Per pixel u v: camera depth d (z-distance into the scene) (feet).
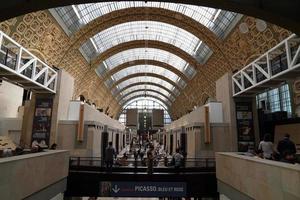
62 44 80.69
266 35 60.75
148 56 148.66
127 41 118.73
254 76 49.83
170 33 112.68
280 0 28.27
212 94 114.32
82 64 104.22
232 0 28.19
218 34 85.46
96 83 136.15
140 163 57.82
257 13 29.09
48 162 34.40
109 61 136.87
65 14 73.51
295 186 20.13
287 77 41.88
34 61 49.65
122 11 87.61
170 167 48.39
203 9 81.46
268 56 44.19
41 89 55.98
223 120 65.51
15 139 67.26
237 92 59.67
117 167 47.75
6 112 76.48
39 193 31.91
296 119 53.67
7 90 76.95
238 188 33.12
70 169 47.70
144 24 108.68
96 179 43.91
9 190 23.79
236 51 79.36
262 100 77.41
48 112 59.21
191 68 132.36
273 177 23.89
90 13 82.74
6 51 40.45
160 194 43.42
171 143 120.98
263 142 32.07
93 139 61.77
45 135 57.88
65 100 64.85
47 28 68.28
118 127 139.95
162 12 89.10
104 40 109.09
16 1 27.91
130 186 43.62
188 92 157.79
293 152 28.91
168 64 150.30
